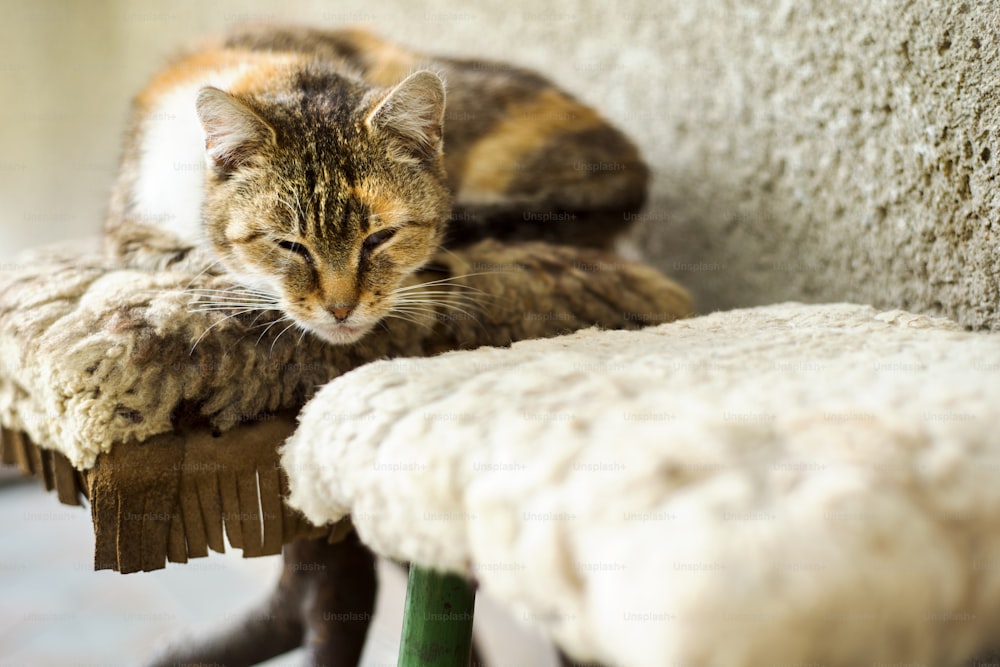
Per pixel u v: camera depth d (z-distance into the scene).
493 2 2.07
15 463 1.13
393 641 2.14
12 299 1.06
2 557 2.63
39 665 2.09
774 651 0.41
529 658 1.94
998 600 0.49
